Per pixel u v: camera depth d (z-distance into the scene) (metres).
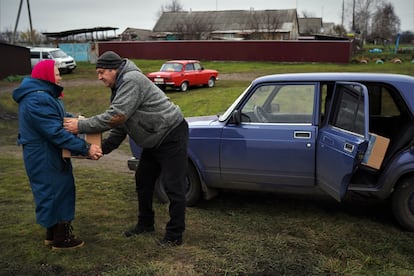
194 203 5.28
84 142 3.39
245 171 4.95
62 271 3.29
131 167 5.60
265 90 4.93
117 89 3.50
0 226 4.21
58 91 3.44
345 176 3.98
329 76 4.70
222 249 3.74
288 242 3.94
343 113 4.29
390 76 4.63
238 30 58.69
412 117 4.43
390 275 3.31
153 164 3.91
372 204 5.23
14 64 28.94
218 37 58.91
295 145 4.65
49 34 52.94
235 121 4.93
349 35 51.88
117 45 39.84
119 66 3.51
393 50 46.16
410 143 4.30
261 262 3.47
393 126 4.95
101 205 5.06
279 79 4.88
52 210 3.42
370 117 5.03
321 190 4.69
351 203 5.29
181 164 3.72
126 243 3.82
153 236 4.02
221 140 5.00
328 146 4.30
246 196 5.67
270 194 5.74
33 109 3.23
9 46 28.39
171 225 3.80
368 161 4.36
